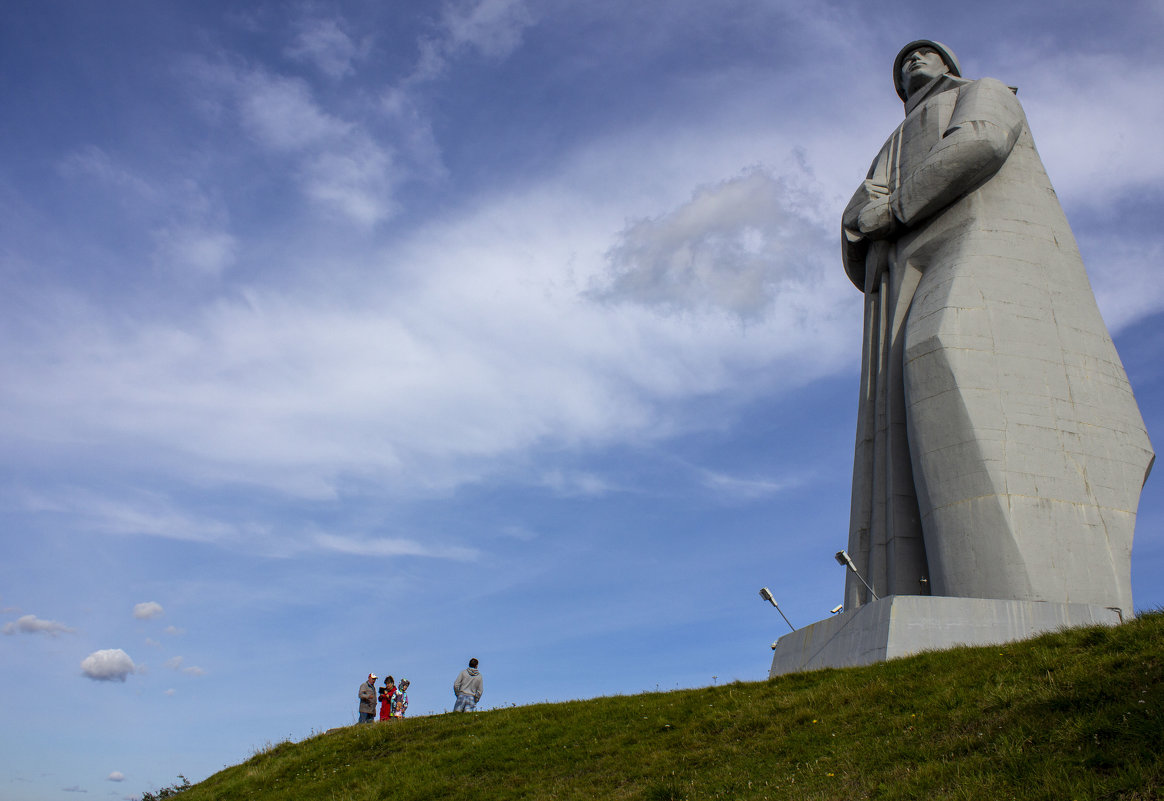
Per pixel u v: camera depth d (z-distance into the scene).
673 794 13.72
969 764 11.18
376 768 18.98
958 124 23.02
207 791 20.44
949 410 20.30
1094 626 14.99
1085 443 20.25
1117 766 10.05
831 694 15.80
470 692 22.83
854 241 24.94
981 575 18.94
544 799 15.10
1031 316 21.27
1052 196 23.33
